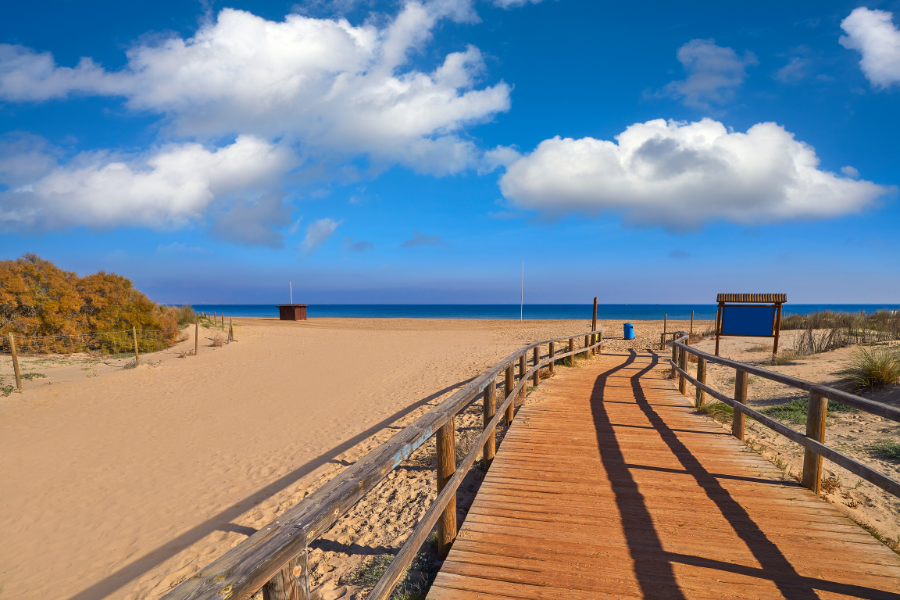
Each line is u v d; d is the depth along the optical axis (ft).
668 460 16.28
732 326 42.60
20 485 21.53
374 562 13.10
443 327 127.34
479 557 10.15
